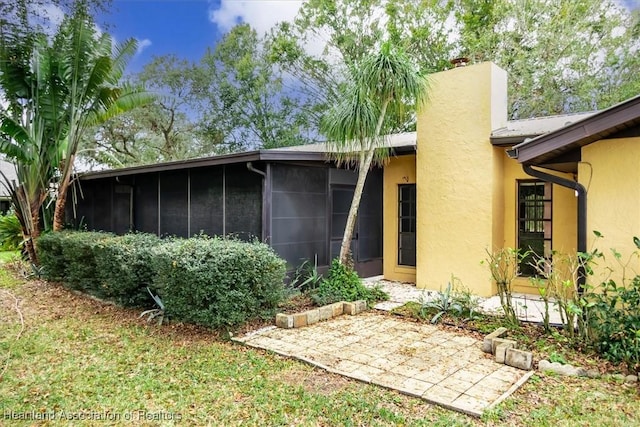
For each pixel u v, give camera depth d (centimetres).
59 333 558
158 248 586
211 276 518
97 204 1189
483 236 719
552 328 508
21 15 840
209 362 450
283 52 2075
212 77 2353
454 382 387
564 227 705
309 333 544
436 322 580
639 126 448
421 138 794
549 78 1642
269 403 354
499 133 713
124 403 359
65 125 1017
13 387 392
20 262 1109
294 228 767
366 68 665
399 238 897
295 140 2189
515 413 328
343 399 357
